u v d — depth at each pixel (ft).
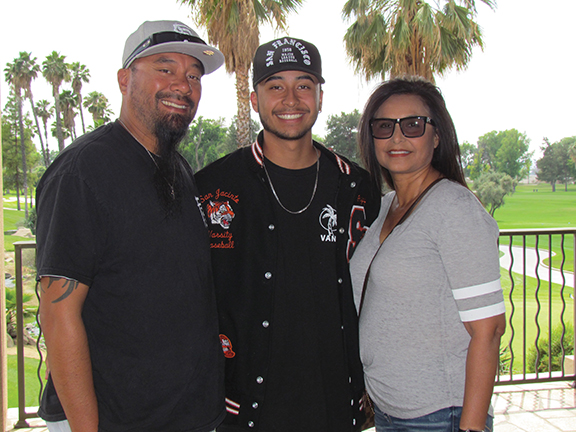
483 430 4.14
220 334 5.45
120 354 3.96
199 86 4.75
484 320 4.08
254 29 29.40
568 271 79.92
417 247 4.40
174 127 4.40
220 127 158.92
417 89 4.87
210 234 5.53
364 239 5.49
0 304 8.77
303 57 5.37
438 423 4.41
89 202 3.70
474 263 4.07
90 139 3.98
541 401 9.95
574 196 210.38
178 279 4.14
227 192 5.61
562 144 229.04
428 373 4.44
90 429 3.78
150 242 4.00
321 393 5.23
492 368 4.10
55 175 3.71
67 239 3.59
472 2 30.07
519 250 100.83
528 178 254.68
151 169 4.22
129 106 4.46
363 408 5.77
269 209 5.47
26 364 31.17
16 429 9.27
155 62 4.37
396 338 4.55
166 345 4.08
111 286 3.92
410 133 4.75
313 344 5.24
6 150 152.35
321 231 5.55
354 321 5.61
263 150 5.76
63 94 116.57
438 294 4.40
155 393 4.07
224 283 5.48
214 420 4.51
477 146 240.32
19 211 149.38
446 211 4.28
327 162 5.92
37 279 3.71
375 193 6.02
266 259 5.35
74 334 3.66
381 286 4.67
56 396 4.09
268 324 5.21
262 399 5.16
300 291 5.32
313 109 5.51
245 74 31.96
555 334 26.50
